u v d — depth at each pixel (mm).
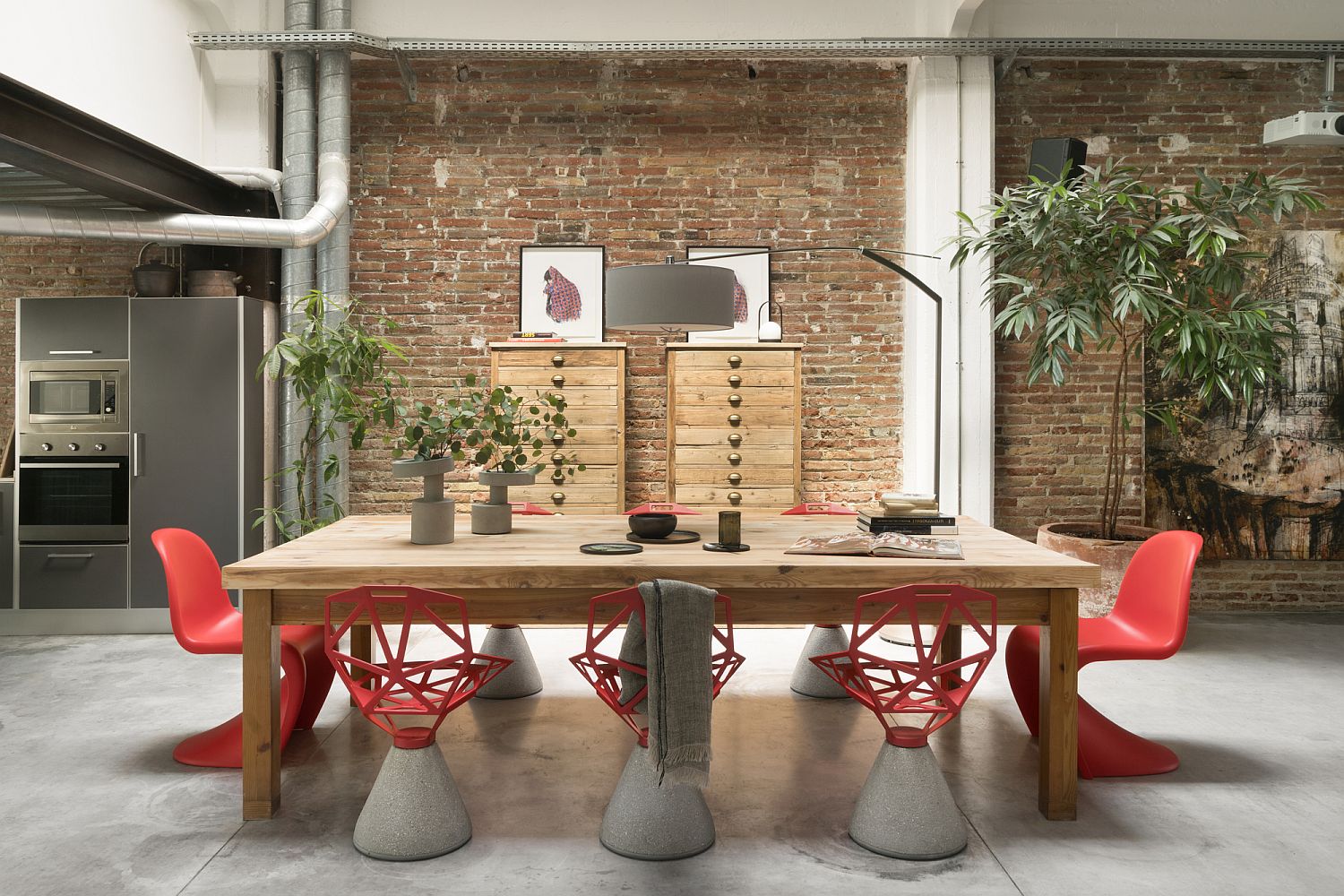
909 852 2844
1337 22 6207
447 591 3111
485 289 6469
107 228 5117
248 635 3100
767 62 6457
